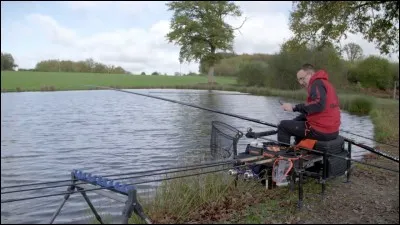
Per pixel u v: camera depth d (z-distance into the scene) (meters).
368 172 8.23
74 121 21.78
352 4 18.48
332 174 6.38
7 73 60.34
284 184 6.29
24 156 12.98
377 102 31.62
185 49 60.72
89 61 69.94
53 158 12.70
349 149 7.25
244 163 6.50
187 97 39.31
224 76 75.00
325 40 19.12
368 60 38.34
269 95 42.53
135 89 52.09
